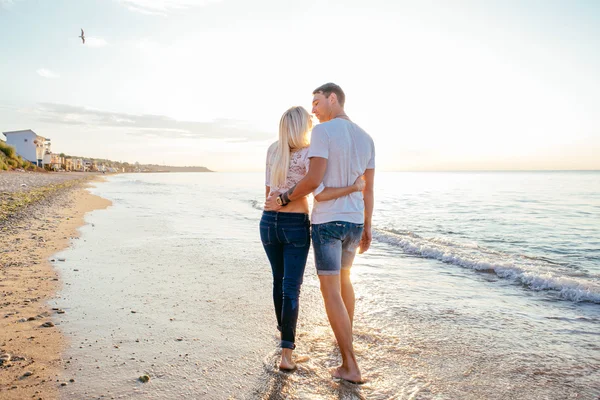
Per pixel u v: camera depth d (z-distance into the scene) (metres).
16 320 3.38
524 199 26.47
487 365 2.80
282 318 2.71
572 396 2.38
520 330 3.54
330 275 2.64
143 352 2.86
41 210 12.43
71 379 2.43
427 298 4.49
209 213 14.01
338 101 2.89
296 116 2.76
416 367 2.76
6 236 7.47
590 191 36.69
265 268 5.68
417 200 25.78
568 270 6.20
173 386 2.39
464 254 7.01
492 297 4.61
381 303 4.25
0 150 52.53
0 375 2.43
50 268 5.27
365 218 3.05
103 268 5.41
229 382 2.47
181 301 4.10
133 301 4.05
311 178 2.52
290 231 2.72
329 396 2.35
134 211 13.78
